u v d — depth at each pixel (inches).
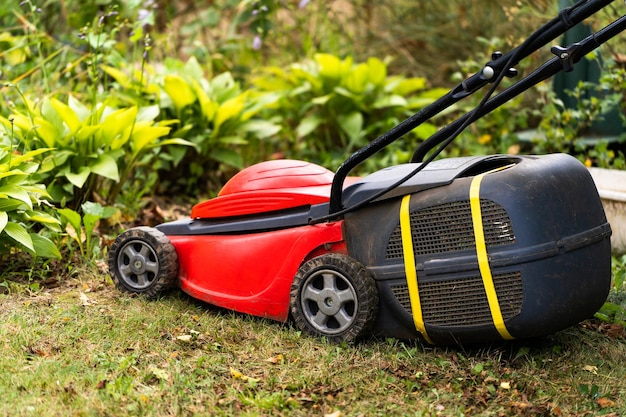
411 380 73.9
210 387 71.9
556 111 128.1
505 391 72.5
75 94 128.4
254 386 72.1
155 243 88.0
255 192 84.9
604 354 79.5
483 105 74.4
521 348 78.2
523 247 72.0
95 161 107.9
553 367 76.5
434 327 76.2
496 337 75.3
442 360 76.6
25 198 90.0
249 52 163.9
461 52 174.1
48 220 95.2
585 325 85.1
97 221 108.3
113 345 78.5
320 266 79.0
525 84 75.3
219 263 85.9
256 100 136.6
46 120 107.7
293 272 82.0
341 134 146.5
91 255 99.9
